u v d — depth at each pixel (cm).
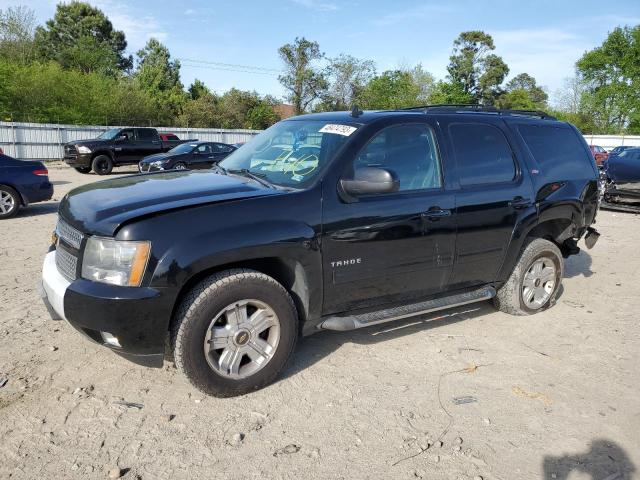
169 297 294
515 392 349
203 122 4797
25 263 623
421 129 400
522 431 305
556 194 473
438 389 350
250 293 319
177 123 4672
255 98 5119
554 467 275
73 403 321
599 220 1086
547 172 475
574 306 520
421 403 332
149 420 306
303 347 408
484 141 436
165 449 281
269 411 318
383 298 380
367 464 273
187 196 323
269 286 325
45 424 299
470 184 415
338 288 354
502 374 374
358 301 368
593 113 5775
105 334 304
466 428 307
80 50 4747
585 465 277
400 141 385
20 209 1052
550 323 472
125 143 2005
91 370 361
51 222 912
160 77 5322
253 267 341
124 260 290
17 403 319
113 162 1986
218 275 314
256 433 297
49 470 262
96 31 6631
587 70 5784
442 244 396
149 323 293
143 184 364
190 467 268
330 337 428
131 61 6906
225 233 306
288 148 393
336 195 346
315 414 317
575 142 516
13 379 346
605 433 305
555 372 379
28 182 955
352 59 4581
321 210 338
